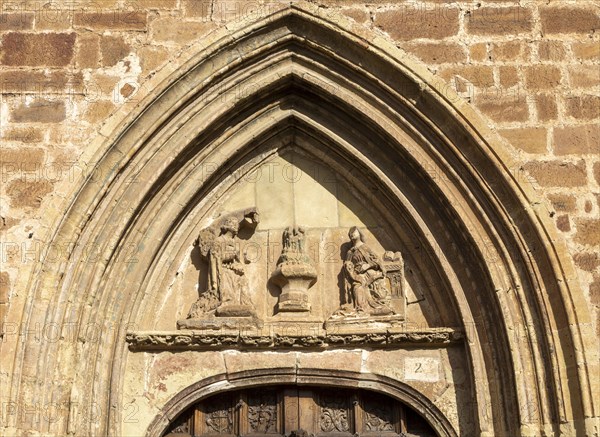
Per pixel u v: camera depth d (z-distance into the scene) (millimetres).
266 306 11242
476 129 10719
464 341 10766
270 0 11203
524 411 10039
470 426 10578
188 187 11289
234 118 11430
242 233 11539
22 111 10766
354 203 11672
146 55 11008
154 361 10852
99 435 10273
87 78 10906
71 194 10391
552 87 10914
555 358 10047
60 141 10656
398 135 11102
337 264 11406
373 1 11250
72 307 10273
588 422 9680
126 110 10734
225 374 10844
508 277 10523
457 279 10914
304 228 11523
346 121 11477
